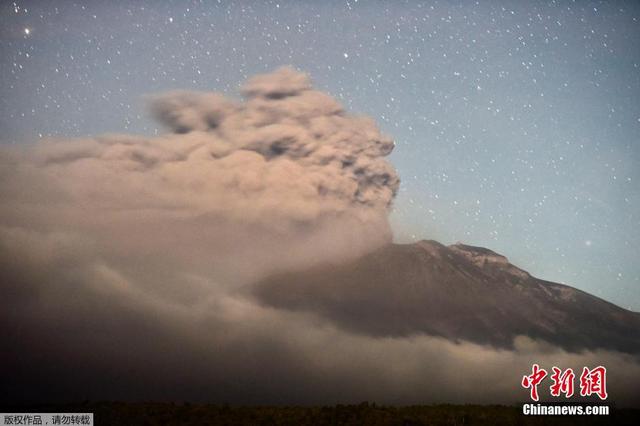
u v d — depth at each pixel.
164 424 32.53
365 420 32.84
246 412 34.34
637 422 35.31
